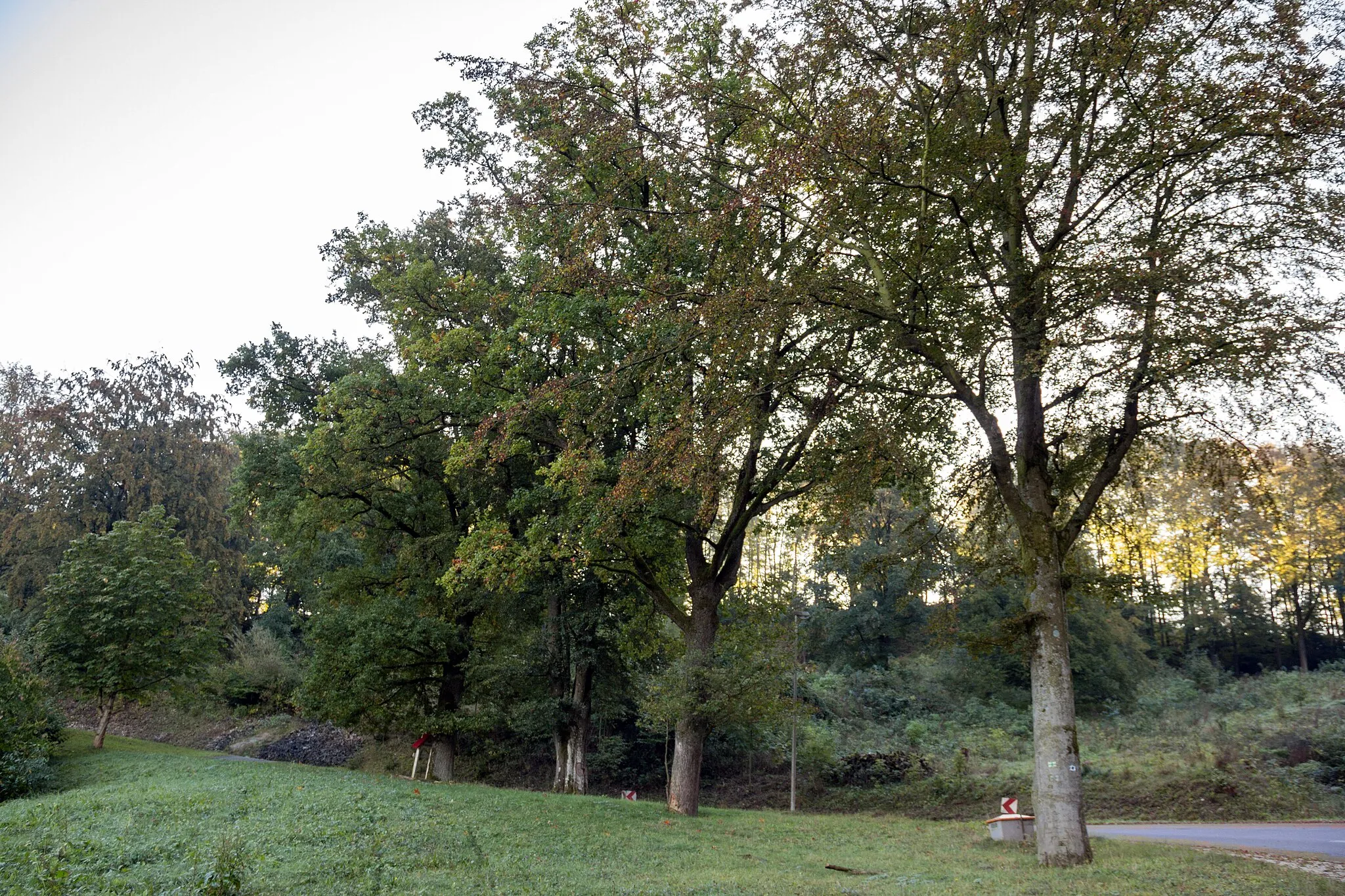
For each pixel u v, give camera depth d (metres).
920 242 14.27
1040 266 13.12
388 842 11.76
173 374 54.62
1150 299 12.11
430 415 25.73
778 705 21.08
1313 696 33.38
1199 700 38.56
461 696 28.69
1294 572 38.59
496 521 21.73
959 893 10.06
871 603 51.88
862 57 13.91
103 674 27.20
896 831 21.41
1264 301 11.69
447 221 28.34
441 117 24.16
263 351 28.34
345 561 41.75
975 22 13.05
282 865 10.06
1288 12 12.38
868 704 47.22
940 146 13.87
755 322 14.05
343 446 25.19
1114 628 44.62
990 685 44.44
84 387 52.75
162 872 9.52
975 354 14.86
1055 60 14.11
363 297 28.66
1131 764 28.25
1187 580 47.97
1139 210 14.29
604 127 17.62
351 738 41.81
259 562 37.91
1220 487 14.80
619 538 20.73
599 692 31.50
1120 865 12.30
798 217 14.66
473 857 11.37
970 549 17.56
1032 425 15.06
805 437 18.27
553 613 27.91
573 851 12.92
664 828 17.20
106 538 29.38
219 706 46.81
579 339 21.00
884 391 15.65
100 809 14.18
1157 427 14.60
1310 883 10.34
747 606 23.69
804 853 15.29
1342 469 12.78
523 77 17.69
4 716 21.28
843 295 14.38
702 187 17.92
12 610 44.34
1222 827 20.94
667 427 16.61
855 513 17.77
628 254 21.19
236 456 57.19
